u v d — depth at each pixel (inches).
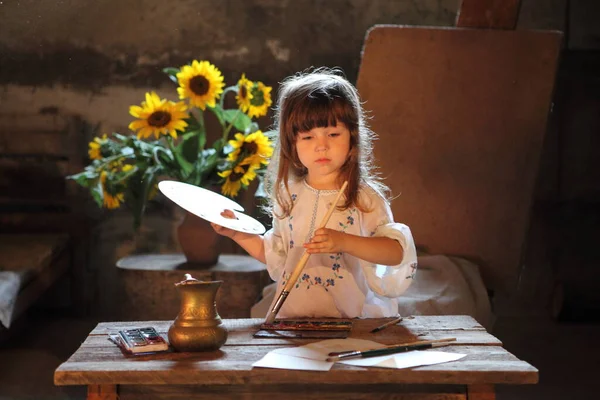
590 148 210.2
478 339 84.3
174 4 202.7
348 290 99.4
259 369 73.8
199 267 160.6
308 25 205.6
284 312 99.9
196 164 159.8
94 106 202.8
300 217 99.9
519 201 173.5
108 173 158.2
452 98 175.2
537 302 211.9
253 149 153.9
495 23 175.6
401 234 93.0
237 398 77.1
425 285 152.6
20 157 202.2
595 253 210.8
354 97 96.0
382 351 78.5
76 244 203.3
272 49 205.5
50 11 199.8
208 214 91.2
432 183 175.0
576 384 155.6
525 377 73.0
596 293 201.6
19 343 179.2
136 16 202.2
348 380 73.2
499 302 211.5
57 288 203.5
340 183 98.5
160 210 204.7
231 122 163.9
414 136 175.6
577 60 209.2
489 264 173.9
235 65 205.5
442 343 82.2
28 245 184.2
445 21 206.8
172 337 80.0
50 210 203.5
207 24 204.1
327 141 93.6
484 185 174.2
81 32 201.3
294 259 100.2
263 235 105.6
